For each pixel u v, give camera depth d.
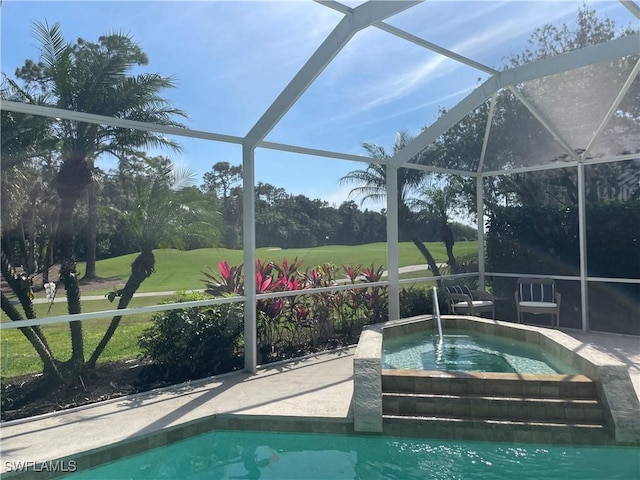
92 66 4.91
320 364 5.95
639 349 6.18
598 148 7.19
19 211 4.46
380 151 7.83
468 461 3.63
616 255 7.29
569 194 7.99
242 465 3.67
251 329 5.61
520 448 3.78
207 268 5.65
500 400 3.98
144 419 4.10
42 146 4.53
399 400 4.13
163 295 5.29
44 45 4.75
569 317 7.81
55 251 4.65
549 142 7.48
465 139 8.28
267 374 5.52
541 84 6.39
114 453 3.62
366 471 3.53
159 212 5.27
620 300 7.25
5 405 4.34
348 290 7.25
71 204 4.71
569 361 4.67
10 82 4.70
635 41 4.98
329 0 4.45
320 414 4.14
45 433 3.81
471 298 7.75
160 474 3.54
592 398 3.96
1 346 4.52
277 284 6.28
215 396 4.72
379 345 4.76
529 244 8.38
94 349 4.90
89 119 4.33
